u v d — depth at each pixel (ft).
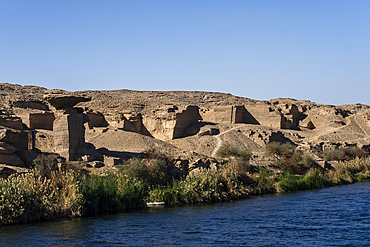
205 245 85.35
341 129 316.40
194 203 131.44
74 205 106.11
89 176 123.13
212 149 214.48
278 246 85.46
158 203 127.44
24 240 85.51
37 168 119.55
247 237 91.40
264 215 113.19
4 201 98.07
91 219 104.78
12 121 156.04
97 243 85.10
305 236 92.73
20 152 128.47
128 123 224.74
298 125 337.72
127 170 133.80
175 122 230.89
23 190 100.58
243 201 136.67
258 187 156.56
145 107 288.51
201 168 144.15
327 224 103.60
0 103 229.86
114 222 102.22
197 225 100.83
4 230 92.53
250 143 238.07
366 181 202.28
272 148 205.46
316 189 171.32
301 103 463.83
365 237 92.02
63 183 109.81
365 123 345.31
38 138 164.14
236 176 150.51
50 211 103.04
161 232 94.02
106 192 116.26
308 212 118.11
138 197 122.11
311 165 203.51
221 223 103.24
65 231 92.73
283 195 152.05
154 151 158.81
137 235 91.30
